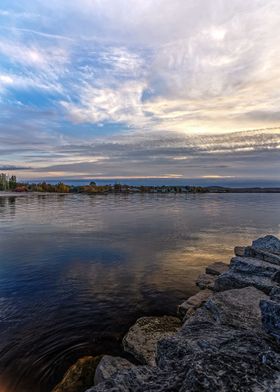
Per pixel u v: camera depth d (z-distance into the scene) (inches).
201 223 1588.3
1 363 335.3
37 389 294.8
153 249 925.2
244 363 170.9
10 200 3545.8
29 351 359.6
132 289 572.1
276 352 193.0
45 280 621.6
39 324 429.1
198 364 167.6
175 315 462.3
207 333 245.4
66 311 473.1
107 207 2662.4
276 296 269.1
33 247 942.4
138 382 172.7
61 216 1867.6
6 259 791.1
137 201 3695.9
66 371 321.4
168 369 185.6
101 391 165.6
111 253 866.8
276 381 155.1
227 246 981.8
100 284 599.2
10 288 573.6
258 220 1742.1
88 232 1250.0
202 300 471.2
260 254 555.2
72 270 695.1
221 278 490.3
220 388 147.3
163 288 577.3
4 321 437.7
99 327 422.3
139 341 365.7
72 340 386.3
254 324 298.0
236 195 6599.4
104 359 309.1
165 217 1873.8
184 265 741.9
